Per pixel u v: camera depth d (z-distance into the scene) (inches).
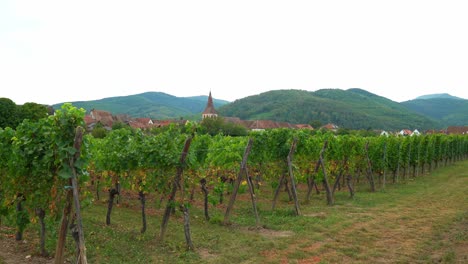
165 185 406.9
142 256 339.9
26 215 335.6
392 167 1008.2
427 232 454.0
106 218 461.7
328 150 752.3
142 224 462.0
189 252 355.6
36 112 1953.7
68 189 276.1
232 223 494.3
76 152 269.6
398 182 1034.1
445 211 584.4
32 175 305.9
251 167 661.3
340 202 685.3
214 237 413.4
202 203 655.1
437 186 914.7
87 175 289.7
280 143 613.0
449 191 809.5
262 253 362.6
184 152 392.8
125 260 327.3
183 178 401.7
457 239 411.5
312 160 702.5
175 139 429.1
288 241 404.5
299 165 679.7
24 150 296.8
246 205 644.7
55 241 358.0
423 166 1288.1
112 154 486.3
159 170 408.5
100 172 612.1
